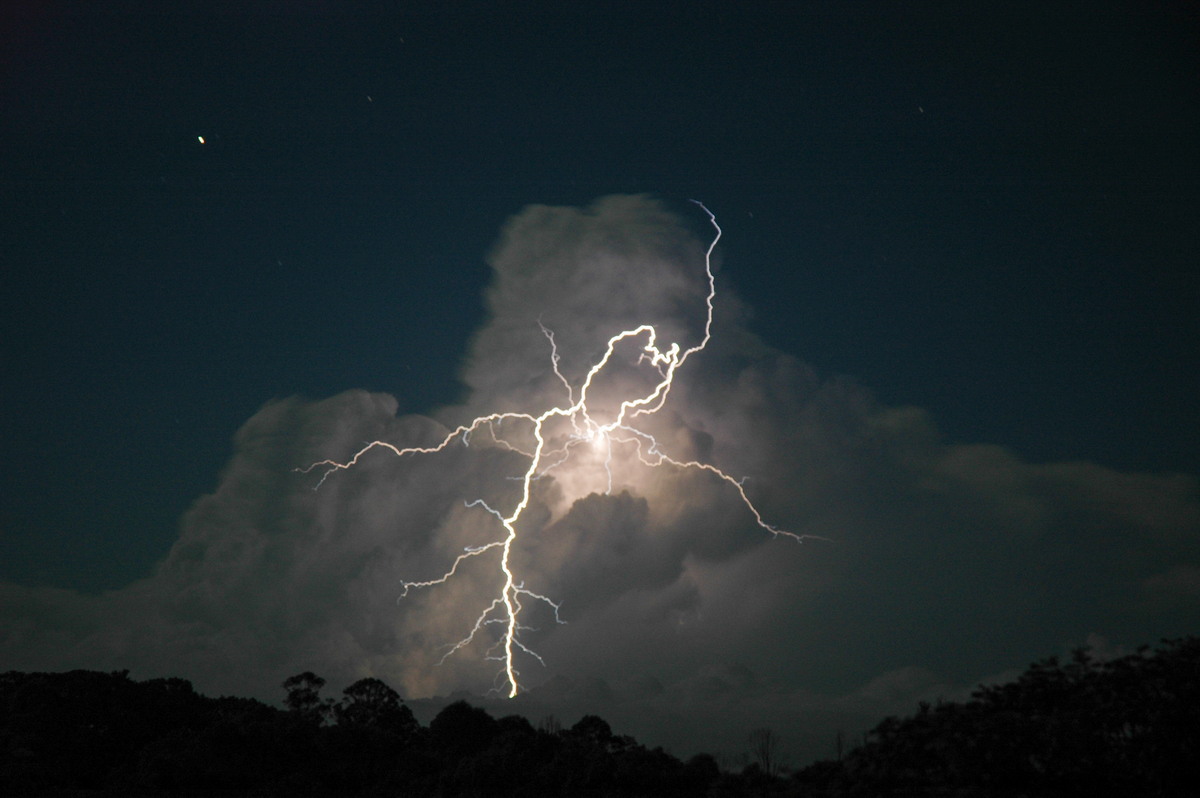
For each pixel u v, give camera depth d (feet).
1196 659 159.22
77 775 229.25
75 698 242.99
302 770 228.02
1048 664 173.47
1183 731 153.48
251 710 254.88
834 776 181.78
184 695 272.31
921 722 162.40
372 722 268.62
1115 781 151.84
